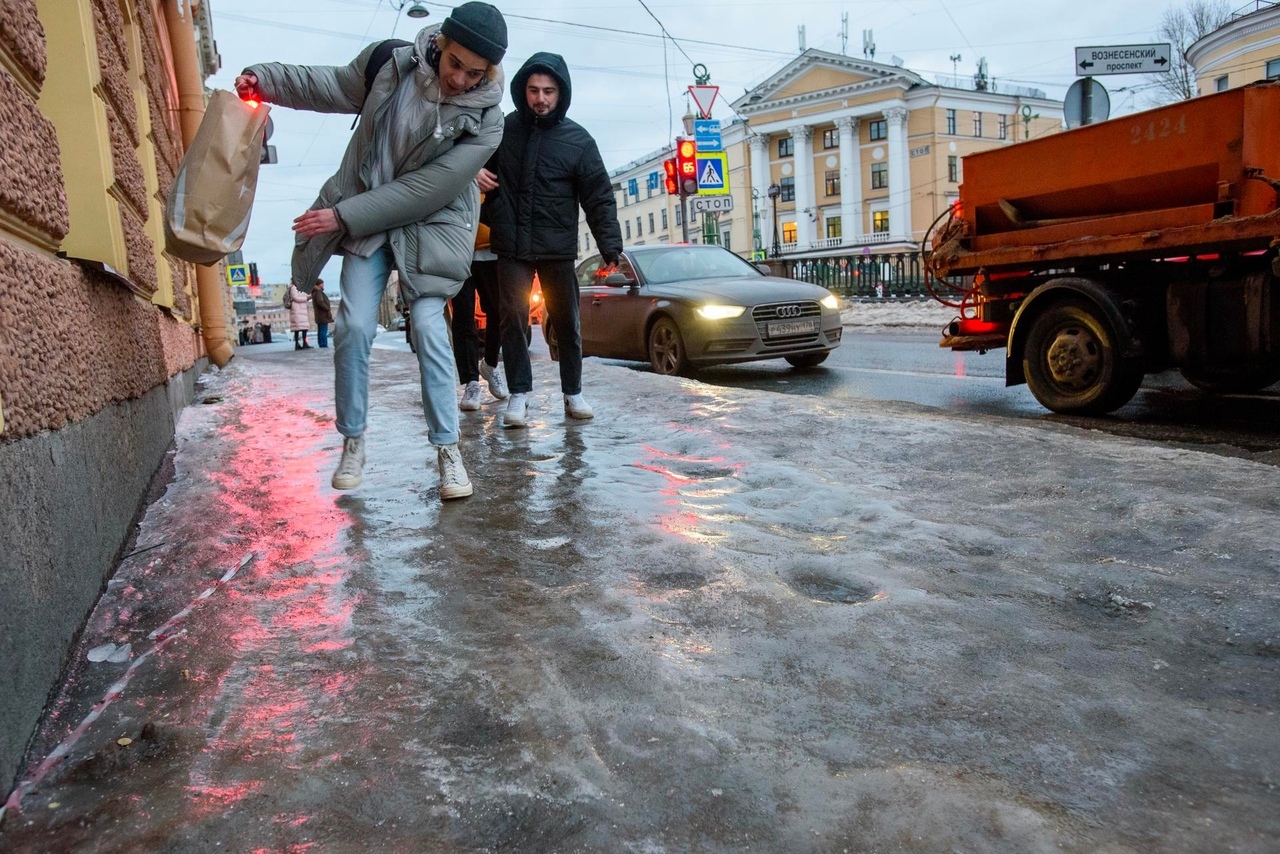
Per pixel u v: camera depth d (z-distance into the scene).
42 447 1.95
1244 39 34.88
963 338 6.89
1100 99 11.60
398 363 10.66
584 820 1.46
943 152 64.56
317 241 3.45
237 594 2.50
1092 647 2.04
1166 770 1.56
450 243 3.44
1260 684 1.85
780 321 8.99
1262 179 4.84
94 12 3.57
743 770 1.59
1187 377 6.26
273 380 9.41
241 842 1.42
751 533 2.92
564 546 2.87
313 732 1.75
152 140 5.88
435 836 1.43
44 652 1.83
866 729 1.72
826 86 66.38
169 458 4.58
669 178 20.66
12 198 2.04
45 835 1.44
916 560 2.63
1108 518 2.93
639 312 9.59
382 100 3.29
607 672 1.96
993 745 1.66
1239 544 2.58
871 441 4.30
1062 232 6.00
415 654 2.09
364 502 3.51
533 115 4.85
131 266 3.77
